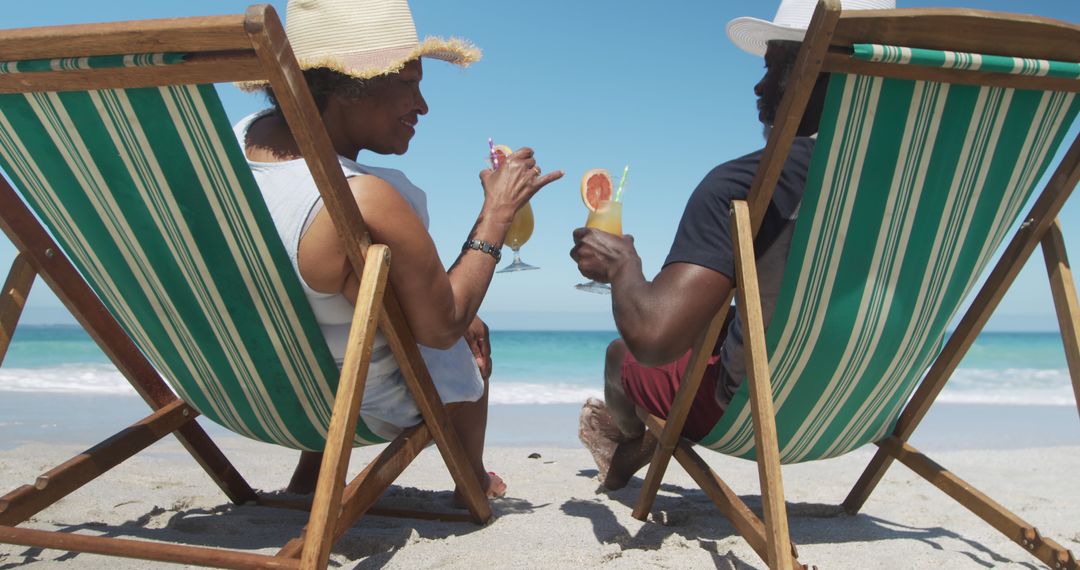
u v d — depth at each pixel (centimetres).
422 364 204
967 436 660
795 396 208
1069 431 695
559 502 308
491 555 220
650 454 318
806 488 362
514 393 1056
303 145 152
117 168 168
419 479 370
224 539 241
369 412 216
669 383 249
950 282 193
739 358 210
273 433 230
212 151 161
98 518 265
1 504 191
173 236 178
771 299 192
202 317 196
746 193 183
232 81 147
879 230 178
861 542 253
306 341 195
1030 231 197
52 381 984
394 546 231
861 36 148
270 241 175
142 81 150
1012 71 155
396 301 187
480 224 209
